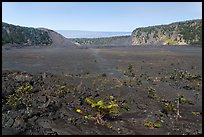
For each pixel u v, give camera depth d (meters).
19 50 66.12
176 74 28.12
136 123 12.96
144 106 15.51
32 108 13.88
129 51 65.56
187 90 21.20
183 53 57.09
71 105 15.15
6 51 60.81
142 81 24.08
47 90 18.03
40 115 13.12
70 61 40.19
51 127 11.84
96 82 22.08
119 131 11.88
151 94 18.30
